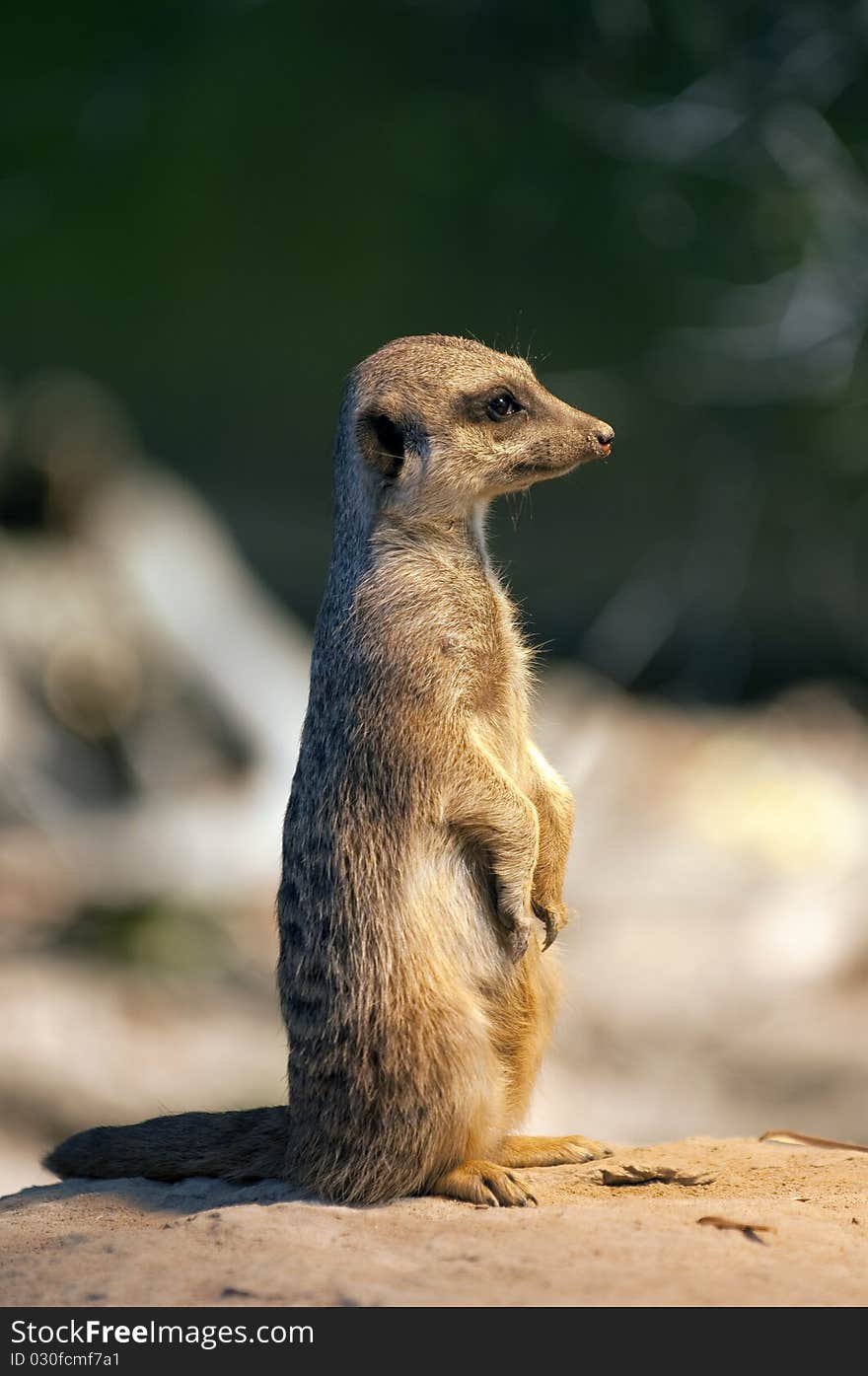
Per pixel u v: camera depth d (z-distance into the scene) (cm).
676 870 2825
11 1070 2289
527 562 4672
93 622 3262
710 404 3609
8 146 4166
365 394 1009
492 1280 770
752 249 3578
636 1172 980
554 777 1059
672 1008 2430
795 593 4362
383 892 940
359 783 948
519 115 3600
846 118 3581
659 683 4272
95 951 2712
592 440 1035
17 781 3145
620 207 3612
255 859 3022
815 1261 798
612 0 3312
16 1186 2092
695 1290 755
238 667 3366
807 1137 1137
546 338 4234
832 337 3369
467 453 1007
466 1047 930
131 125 4075
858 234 3372
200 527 3650
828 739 3756
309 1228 859
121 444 3631
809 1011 2458
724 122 3347
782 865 2883
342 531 1012
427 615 965
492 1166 941
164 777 3259
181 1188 1010
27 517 3297
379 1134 936
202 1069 2412
